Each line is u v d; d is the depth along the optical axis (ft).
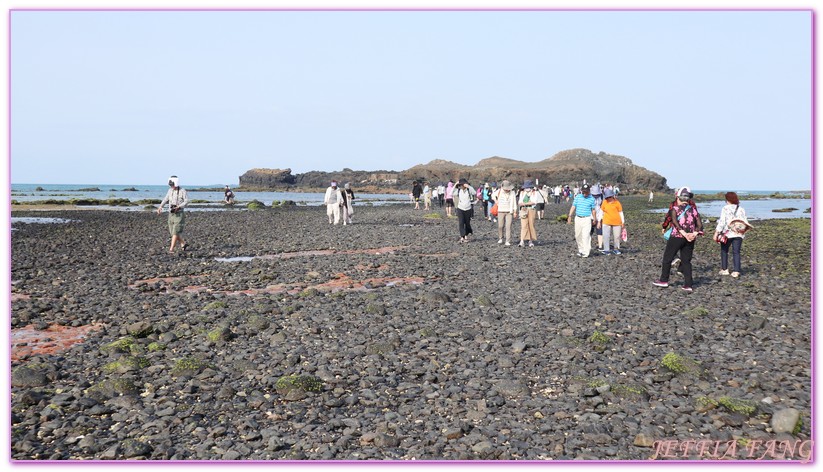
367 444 19.58
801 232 100.42
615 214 66.85
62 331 34.37
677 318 36.17
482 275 52.16
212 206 208.95
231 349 30.35
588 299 41.78
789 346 30.27
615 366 27.09
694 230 44.60
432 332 32.55
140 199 263.70
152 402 23.36
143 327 33.01
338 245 77.36
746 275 53.16
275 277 51.57
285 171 561.84
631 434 20.18
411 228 103.35
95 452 19.21
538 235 91.81
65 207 193.16
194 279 51.67
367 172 553.23
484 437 19.83
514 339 31.55
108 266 59.00
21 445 19.35
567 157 483.10
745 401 22.08
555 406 22.47
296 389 23.88
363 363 27.99
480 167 506.07
